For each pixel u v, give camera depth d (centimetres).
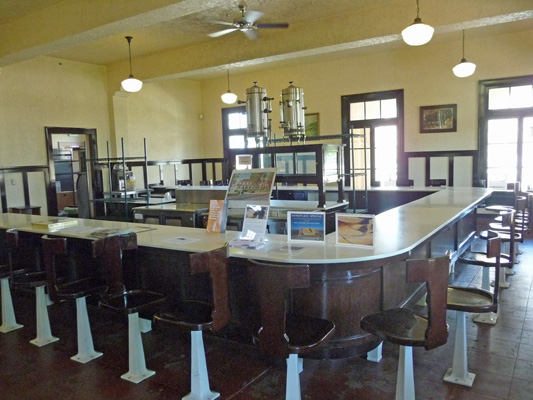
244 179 346
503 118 809
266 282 194
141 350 276
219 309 224
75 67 835
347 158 939
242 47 689
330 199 598
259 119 533
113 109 892
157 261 319
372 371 271
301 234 273
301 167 509
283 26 540
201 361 245
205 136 1143
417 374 265
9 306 365
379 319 218
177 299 313
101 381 272
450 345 305
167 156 1039
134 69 834
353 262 234
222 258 224
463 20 515
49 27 540
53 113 799
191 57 746
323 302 254
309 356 260
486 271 378
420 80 863
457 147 848
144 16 459
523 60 770
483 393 243
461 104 834
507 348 298
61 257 385
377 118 919
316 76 966
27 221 429
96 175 866
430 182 737
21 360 305
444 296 193
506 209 496
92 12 493
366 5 562
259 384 261
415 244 259
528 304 381
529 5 477
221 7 553
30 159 767
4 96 727
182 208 514
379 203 599
